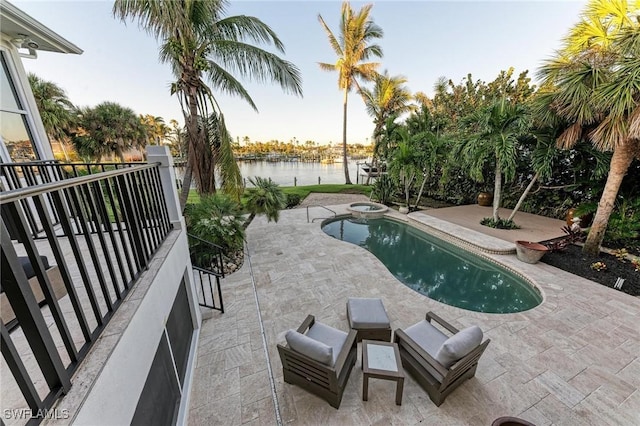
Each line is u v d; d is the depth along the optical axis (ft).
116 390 4.71
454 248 24.43
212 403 8.96
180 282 10.18
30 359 5.05
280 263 20.31
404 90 49.55
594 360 10.53
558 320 12.97
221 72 21.75
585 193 25.21
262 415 8.54
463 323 13.05
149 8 16.92
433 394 8.73
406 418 8.39
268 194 24.95
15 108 13.10
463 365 8.45
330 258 21.26
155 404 7.22
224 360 10.80
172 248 9.27
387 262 22.75
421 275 20.38
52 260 9.25
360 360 10.85
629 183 20.26
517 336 11.95
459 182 39.17
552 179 28.40
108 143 61.82
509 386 9.41
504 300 16.70
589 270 17.52
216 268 19.13
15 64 12.94
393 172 34.22
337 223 33.83
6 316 5.31
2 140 12.52
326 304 14.82
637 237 20.01
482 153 23.50
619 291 15.29
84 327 4.53
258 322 13.25
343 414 8.52
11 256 3.13
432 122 40.86
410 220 30.89
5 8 10.23
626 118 14.57
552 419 8.32
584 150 21.53
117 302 5.76
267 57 21.43
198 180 22.95
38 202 3.74
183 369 9.92
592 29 16.53
